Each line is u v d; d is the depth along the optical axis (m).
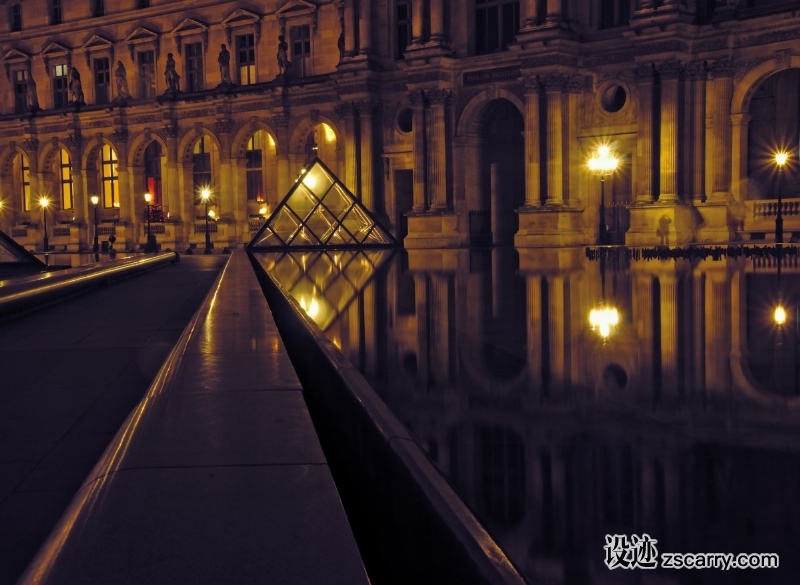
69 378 10.27
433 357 9.94
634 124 49.75
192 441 3.75
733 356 9.59
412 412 6.74
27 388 9.65
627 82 49.97
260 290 14.34
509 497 4.30
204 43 75.88
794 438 5.62
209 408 4.48
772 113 50.09
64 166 88.12
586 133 51.72
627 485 4.49
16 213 89.25
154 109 76.00
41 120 82.94
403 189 62.47
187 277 32.50
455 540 3.11
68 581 2.26
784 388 7.63
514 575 2.75
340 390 6.61
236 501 2.90
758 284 19.75
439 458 5.17
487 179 58.91
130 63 80.69
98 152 82.12
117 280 29.11
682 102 46.78
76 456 6.68
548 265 30.64
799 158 49.28
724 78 46.12
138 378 10.22
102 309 19.31
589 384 7.98
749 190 51.16
